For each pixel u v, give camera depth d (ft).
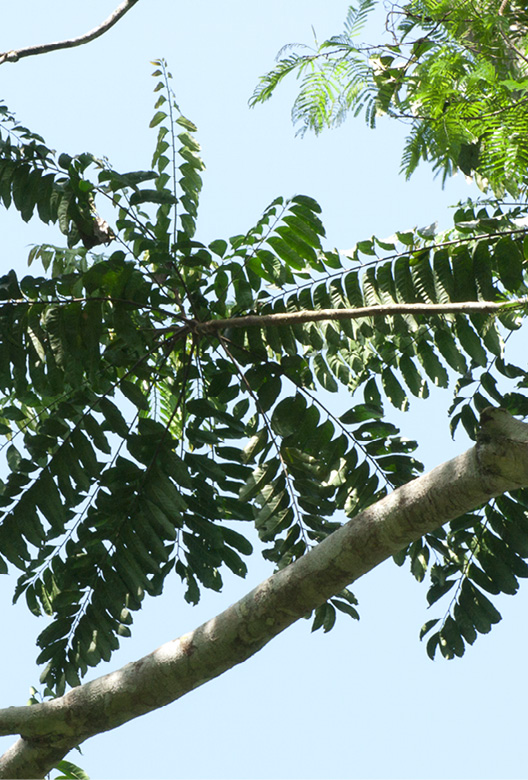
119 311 9.59
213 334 10.03
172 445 10.12
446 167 7.04
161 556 10.22
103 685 8.68
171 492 10.15
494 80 6.08
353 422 10.12
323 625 10.55
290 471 10.25
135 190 9.42
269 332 10.17
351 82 8.45
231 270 10.03
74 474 10.14
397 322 9.61
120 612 10.41
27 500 10.24
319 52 8.58
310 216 9.64
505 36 6.63
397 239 9.47
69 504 10.24
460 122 6.37
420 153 7.14
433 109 6.41
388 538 7.98
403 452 10.25
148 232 9.81
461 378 10.59
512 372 10.27
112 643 10.46
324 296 9.91
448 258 9.21
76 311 9.53
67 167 9.78
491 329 9.42
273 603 8.32
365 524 8.07
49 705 8.73
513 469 7.32
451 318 9.66
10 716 8.72
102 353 10.16
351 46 8.21
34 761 8.91
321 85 8.63
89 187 9.40
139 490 10.19
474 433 10.52
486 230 8.95
